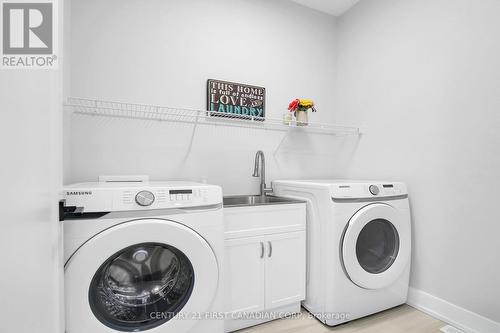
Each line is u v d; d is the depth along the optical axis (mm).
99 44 1714
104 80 1724
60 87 791
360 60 2365
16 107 433
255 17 2246
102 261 1039
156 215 1133
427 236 1781
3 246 370
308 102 2205
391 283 1717
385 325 1621
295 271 1719
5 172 380
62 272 838
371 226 1752
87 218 1032
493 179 1466
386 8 2133
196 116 1902
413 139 1894
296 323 1650
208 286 1214
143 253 1176
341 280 1588
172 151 1930
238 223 1547
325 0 2393
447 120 1688
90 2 1695
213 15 2072
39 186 561
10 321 396
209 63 2053
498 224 1443
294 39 2426
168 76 1912
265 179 2277
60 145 782
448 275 1659
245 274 1564
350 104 2457
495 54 1467
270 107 2307
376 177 2178
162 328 1137
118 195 1095
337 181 1965
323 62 2580
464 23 1611
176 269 1273
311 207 1751
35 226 528
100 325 1052
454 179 1643
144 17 1842
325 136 2566
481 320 1490
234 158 2145
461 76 1621
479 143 1528
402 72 1988
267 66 2291
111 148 1755
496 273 1445
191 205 1203
